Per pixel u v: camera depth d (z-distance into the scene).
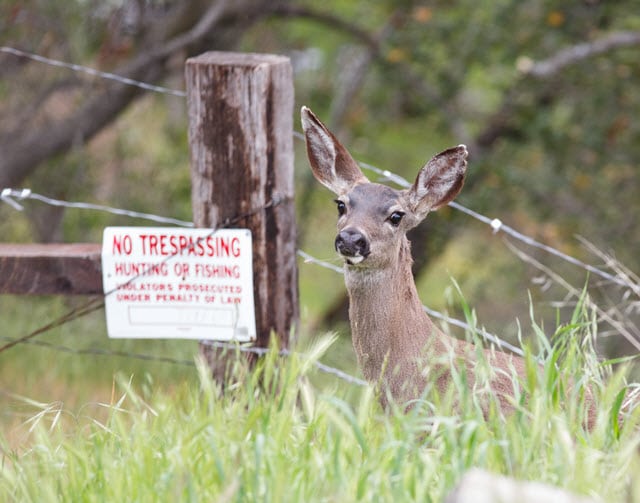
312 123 9.45
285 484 6.15
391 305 8.70
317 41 21.91
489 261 21.52
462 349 8.70
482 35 19.52
